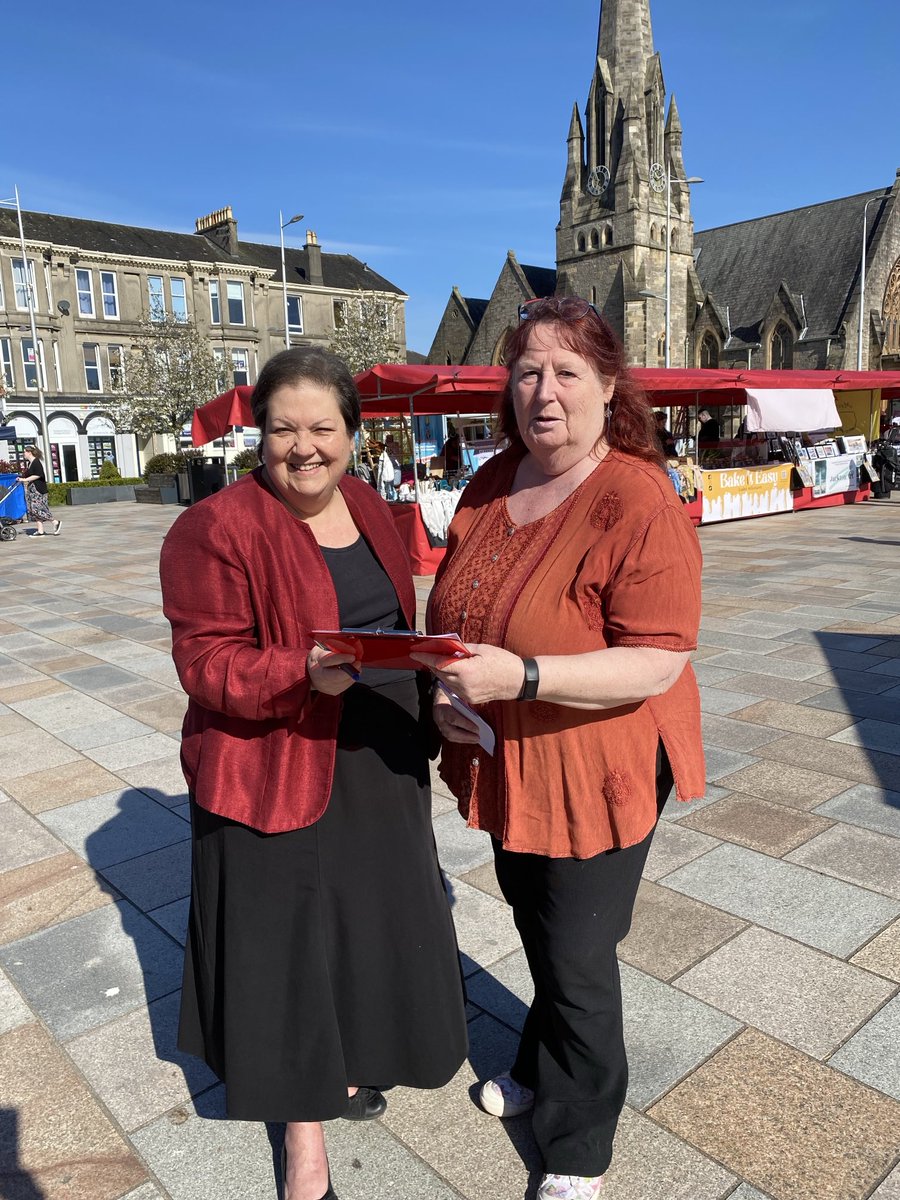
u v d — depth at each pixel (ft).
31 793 14.83
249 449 87.86
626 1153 6.98
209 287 141.90
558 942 6.11
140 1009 9.09
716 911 10.33
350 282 157.48
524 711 5.87
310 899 6.22
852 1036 8.18
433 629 6.56
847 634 23.15
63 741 17.47
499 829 6.20
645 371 47.11
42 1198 6.81
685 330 149.48
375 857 6.38
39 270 127.34
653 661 5.36
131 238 138.92
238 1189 6.85
